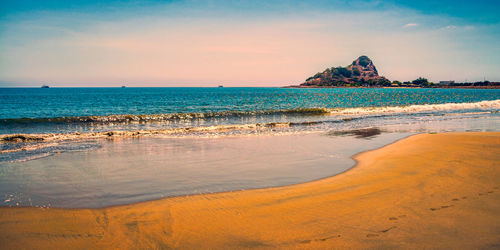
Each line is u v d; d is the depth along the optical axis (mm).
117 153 10672
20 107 43750
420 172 7273
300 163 9047
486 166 7664
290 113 30141
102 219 4852
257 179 7277
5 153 10672
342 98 73312
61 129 18422
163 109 37906
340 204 5273
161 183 6973
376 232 4105
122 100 65125
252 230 4309
